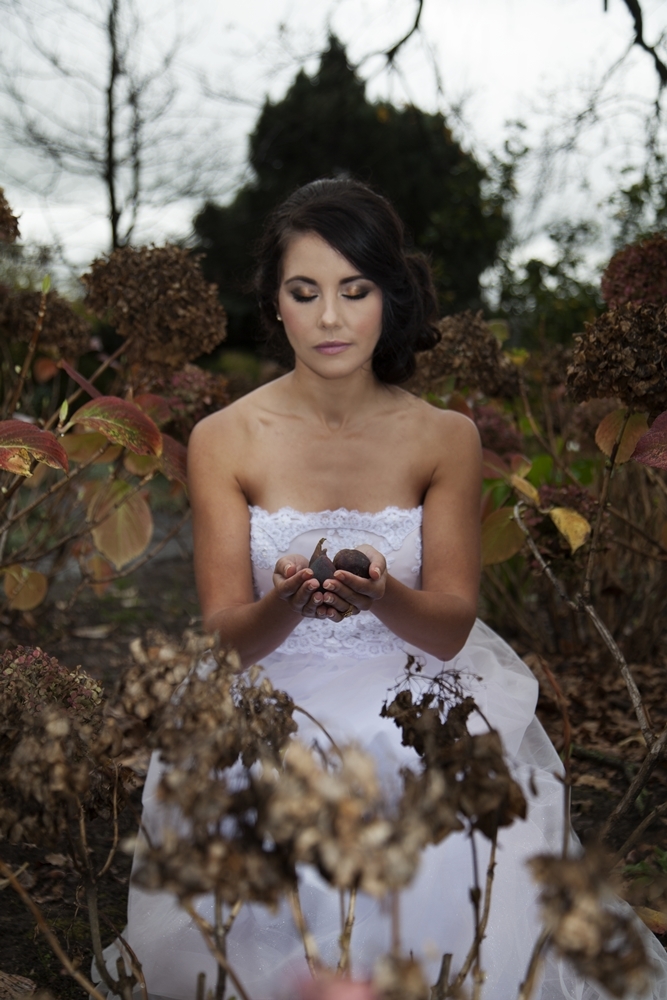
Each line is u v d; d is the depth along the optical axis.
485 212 7.47
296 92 9.51
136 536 2.96
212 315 2.57
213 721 0.94
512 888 1.60
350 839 0.74
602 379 1.85
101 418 1.97
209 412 2.99
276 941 1.58
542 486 2.72
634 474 3.75
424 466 1.97
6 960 1.75
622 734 3.00
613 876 1.06
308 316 1.77
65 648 3.97
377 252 1.76
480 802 0.91
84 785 0.99
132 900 1.67
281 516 1.92
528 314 6.39
